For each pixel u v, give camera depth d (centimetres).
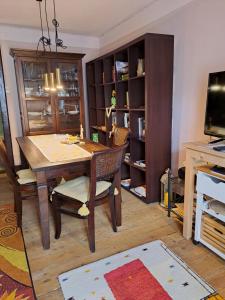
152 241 192
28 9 282
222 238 164
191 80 233
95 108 395
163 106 249
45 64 340
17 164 383
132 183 297
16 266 168
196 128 235
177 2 237
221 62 202
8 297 142
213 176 158
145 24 288
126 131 249
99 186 192
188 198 184
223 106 164
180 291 142
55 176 182
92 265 166
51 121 362
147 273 157
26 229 217
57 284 151
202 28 215
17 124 379
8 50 353
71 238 201
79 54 352
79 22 332
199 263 166
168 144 262
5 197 294
